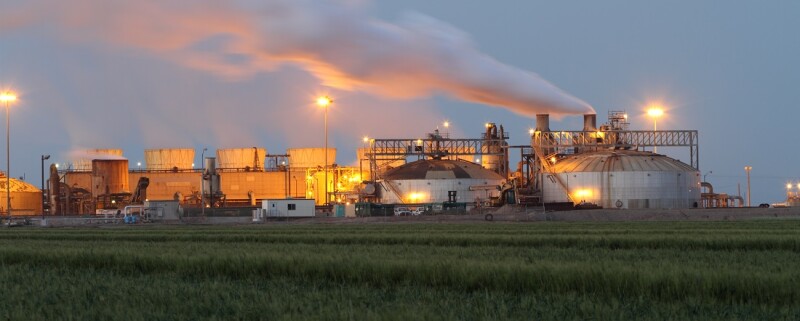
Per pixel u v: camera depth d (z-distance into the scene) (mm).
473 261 35688
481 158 199875
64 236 80438
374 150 184500
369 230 87875
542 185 171375
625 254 44250
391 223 122500
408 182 176875
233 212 155000
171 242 66000
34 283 33969
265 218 143000
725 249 51469
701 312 25734
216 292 30484
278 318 25047
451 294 29859
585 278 30156
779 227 83188
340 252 44875
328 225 116250
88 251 46656
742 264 35094
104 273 39062
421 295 29438
